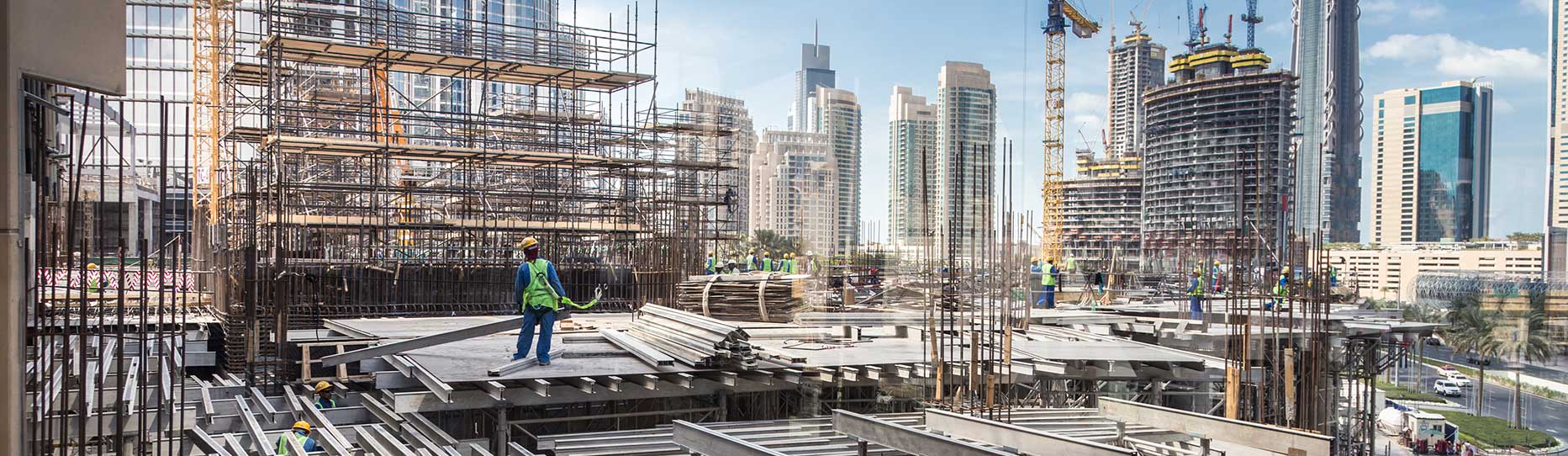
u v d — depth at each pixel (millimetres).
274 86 27172
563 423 15586
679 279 22734
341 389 15227
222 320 20172
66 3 5828
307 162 28828
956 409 12047
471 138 26250
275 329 16172
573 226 26578
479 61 27109
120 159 7043
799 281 21172
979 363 13406
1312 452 8688
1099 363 14273
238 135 28297
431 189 26672
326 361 13984
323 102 27000
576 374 12812
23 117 5574
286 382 15383
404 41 27172
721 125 35250
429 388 12500
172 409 8352
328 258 25016
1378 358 17172
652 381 12922
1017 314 18500
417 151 25047
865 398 14852
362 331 17641
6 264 5500
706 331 14430
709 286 20484
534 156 26609
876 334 17359
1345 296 18391
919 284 21906
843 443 10469
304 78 30047
